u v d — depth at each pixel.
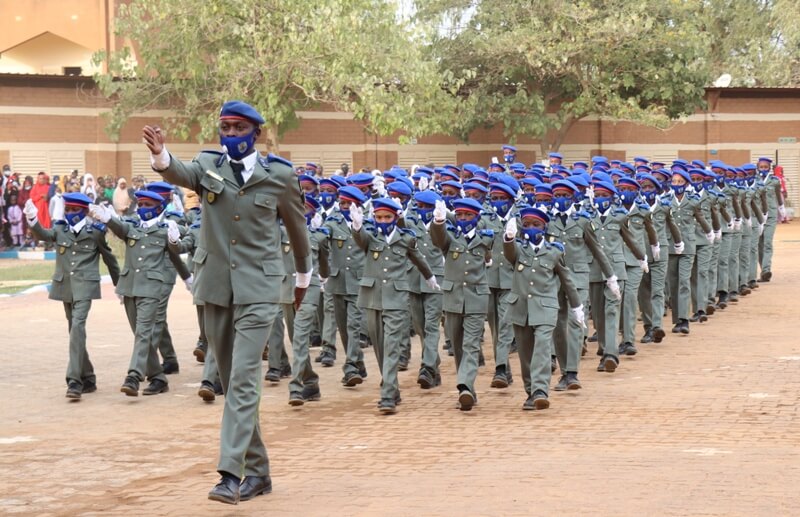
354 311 13.17
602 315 14.20
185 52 33.16
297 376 11.97
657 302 15.98
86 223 12.66
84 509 7.87
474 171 18.27
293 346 12.09
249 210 7.59
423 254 13.15
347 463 9.16
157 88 34.94
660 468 8.56
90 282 12.70
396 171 17.17
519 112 41.09
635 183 14.97
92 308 20.97
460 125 38.12
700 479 8.13
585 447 9.53
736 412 10.98
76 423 11.33
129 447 10.09
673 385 12.66
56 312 20.56
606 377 13.41
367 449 9.74
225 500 7.21
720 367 13.80
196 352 14.78
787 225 42.56
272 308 7.63
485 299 11.55
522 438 10.03
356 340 13.22
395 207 11.70
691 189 17.28
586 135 44.69
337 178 14.75
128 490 8.44
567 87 40.59
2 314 20.30
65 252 12.67
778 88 44.78
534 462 8.95
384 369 11.64
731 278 20.77
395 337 11.66
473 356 11.57
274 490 8.16
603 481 8.16
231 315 7.75
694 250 17.05
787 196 45.38
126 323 18.97
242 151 7.59
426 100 35.72
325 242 12.18
